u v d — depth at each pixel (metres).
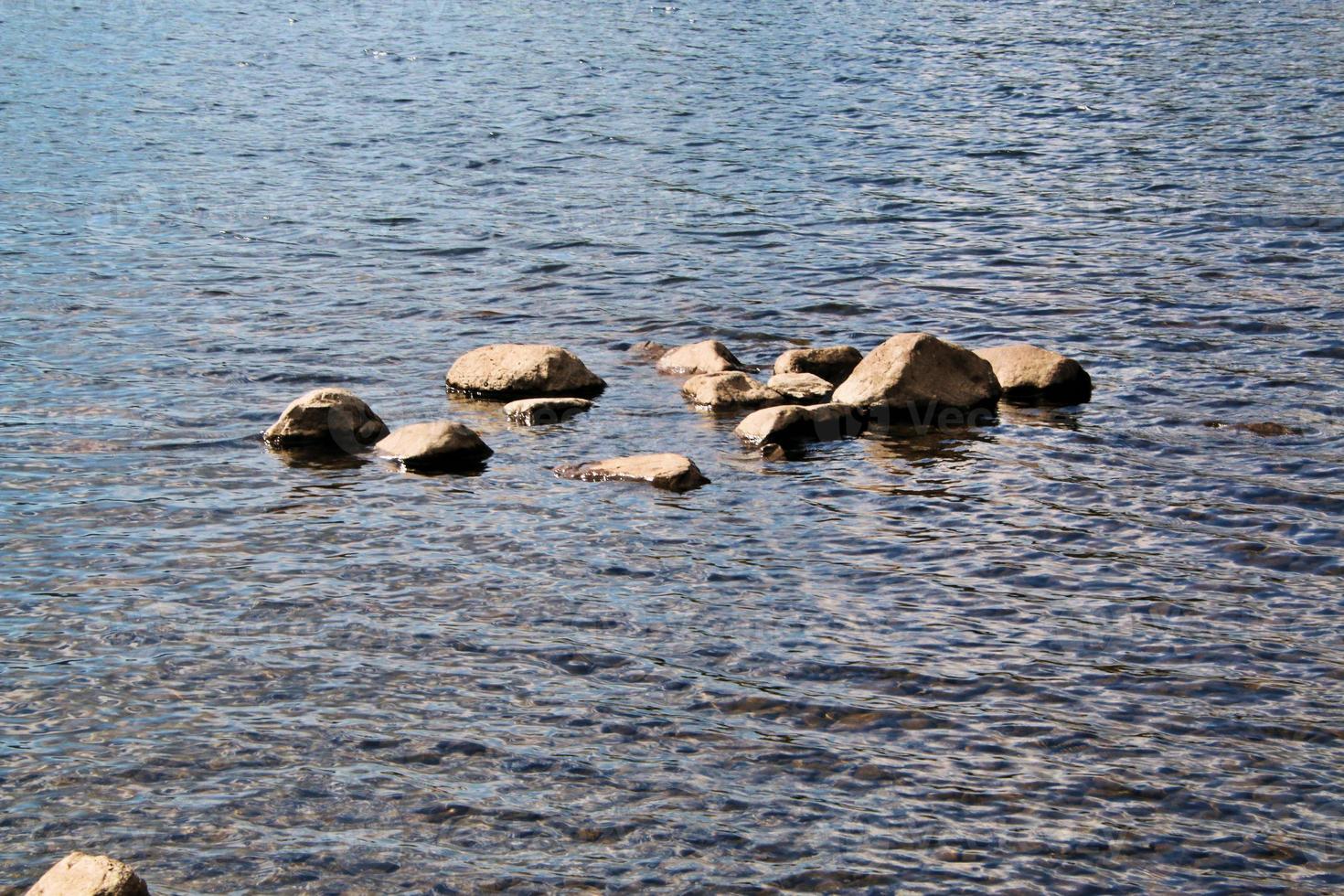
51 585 17.00
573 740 13.91
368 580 17.16
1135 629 15.98
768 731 14.09
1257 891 11.85
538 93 51.53
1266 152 39.41
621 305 28.48
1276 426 21.70
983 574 17.28
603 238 33.31
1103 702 14.55
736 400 22.92
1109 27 62.31
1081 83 49.97
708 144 43.12
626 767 13.48
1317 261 29.97
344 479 20.23
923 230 33.41
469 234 33.69
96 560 17.67
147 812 12.83
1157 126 42.97
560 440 21.73
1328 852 12.33
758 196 37.00
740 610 16.42
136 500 19.45
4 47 61.66
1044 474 20.25
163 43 63.72
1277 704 14.51
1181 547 17.95
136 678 14.97
